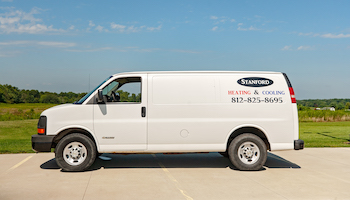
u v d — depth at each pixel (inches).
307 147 446.6
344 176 268.2
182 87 287.3
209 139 285.6
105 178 258.5
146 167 304.5
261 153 283.9
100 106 281.9
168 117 283.9
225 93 288.2
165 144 283.9
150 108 283.6
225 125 286.0
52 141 276.8
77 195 209.5
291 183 243.4
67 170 279.3
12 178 257.3
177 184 239.6
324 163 328.2
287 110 290.5
